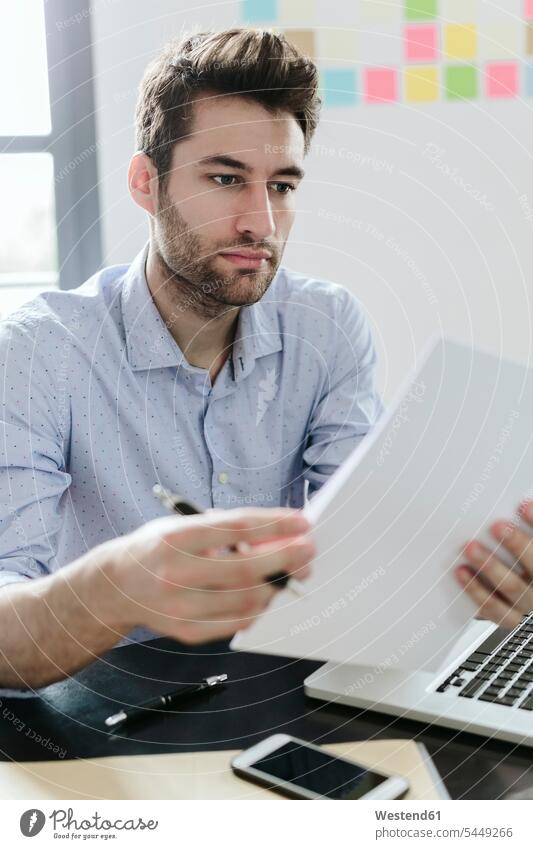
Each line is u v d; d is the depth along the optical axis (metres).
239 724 0.58
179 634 0.53
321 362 1.05
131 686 0.64
